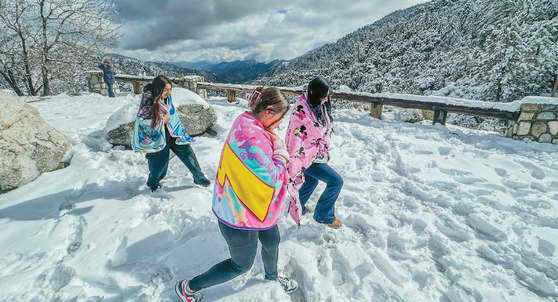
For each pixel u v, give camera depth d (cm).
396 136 480
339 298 187
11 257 227
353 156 432
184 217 279
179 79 942
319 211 251
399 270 210
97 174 366
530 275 197
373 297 190
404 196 308
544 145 423
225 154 148
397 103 588
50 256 228
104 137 491
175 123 309
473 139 470
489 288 186
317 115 232
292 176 205
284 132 549
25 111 375
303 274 210
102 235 252
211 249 231
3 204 304
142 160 425
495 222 252
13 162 337
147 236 249
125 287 198
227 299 187
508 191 307
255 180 142
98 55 1289
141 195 322
